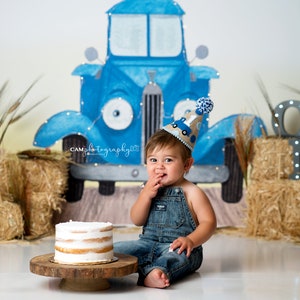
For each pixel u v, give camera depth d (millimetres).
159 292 2498
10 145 4777
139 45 4816
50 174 4395
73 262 2412
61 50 4832
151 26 4816
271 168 4445
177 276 2719
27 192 4344
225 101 4848
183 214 2867
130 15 4816
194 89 4820
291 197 4219
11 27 4820
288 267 3113
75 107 4809
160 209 2891
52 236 4324
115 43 4820
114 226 4770
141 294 2455
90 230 2426
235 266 3139
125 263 2436
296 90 4867
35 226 4352
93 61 4816
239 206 4805
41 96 4805
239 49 4863
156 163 2863
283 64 4867
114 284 2645
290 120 4820
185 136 2885
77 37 4836
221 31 4855
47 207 4398
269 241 4125
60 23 4840
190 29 4840
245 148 4672
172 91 4805
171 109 4805
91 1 4836
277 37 4867
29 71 4816
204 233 2770
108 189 4797
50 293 2463
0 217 4070
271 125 4828
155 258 2781
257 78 4863
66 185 4625
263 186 4293
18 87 4801
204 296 2438
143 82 4805
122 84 4809
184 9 4844
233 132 4797
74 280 2529
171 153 2834
